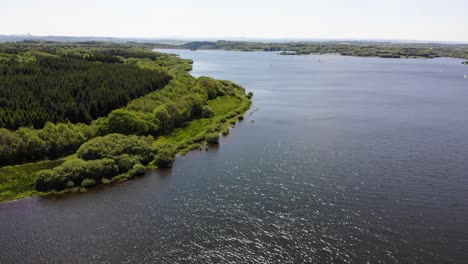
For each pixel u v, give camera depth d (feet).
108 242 204.44
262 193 260.01
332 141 371.35
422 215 227.20
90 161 287.69
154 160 318.65
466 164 304.30
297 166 307.17
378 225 217.15
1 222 224.33
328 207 239.09
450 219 222.48
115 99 440.45
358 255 191.01
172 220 226.38
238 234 211.41
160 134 401.08
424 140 368.48
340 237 206.69
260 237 208.33
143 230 215.72
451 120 447.42
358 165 306.35
